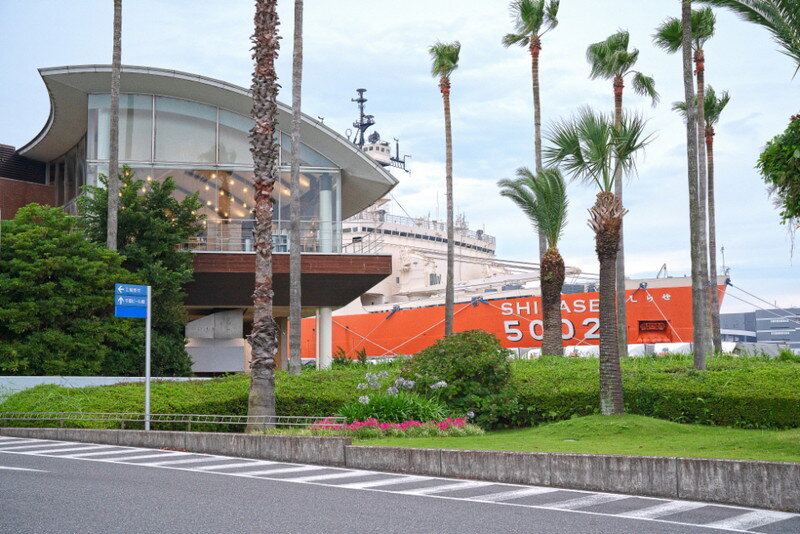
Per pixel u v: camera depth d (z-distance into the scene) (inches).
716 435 661.3
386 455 547.8
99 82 1314.0
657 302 1561.3
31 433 823.7
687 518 367.2
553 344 1101.1
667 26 1140.5
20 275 1002.7
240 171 1360.7
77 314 1059.9
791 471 392.8
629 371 850.8
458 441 655.1
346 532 320.2
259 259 820.6
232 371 1364.4
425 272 2529.5
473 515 366.0
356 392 898.1
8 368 959.6
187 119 1359.5
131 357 1083.3
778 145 509.4
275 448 615.5
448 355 847.1
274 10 860.6
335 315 2080.5
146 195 1219.9
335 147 1362.0
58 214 1098.1
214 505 381.4
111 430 748.6
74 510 363.9
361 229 2583.7
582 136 749.3
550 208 1106.7
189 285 1263.5
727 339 3671.3
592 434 682.8
